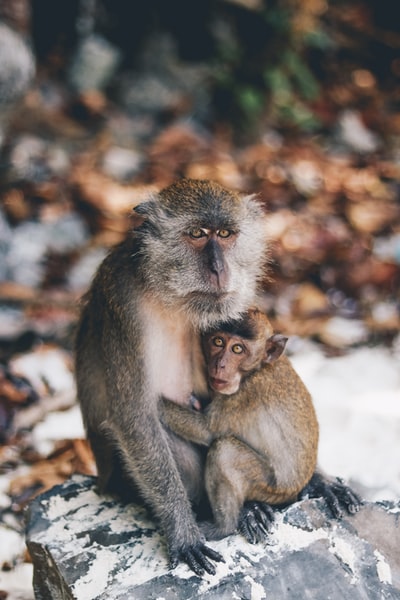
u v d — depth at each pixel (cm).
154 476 591
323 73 1692
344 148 1514
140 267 610
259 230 650
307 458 623
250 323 615
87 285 1087
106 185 1256
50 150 1304
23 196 1206
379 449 838
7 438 852
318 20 1717
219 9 1539
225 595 539
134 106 1470
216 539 590
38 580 616
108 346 609
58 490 664
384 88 1711
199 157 1380
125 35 1552
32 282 1083
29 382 923
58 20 1520
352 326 1074
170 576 551
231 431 614
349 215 1300
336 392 931
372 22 1817
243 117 1480
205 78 1520
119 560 575
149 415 600
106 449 649
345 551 571
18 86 1177
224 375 606
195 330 633
